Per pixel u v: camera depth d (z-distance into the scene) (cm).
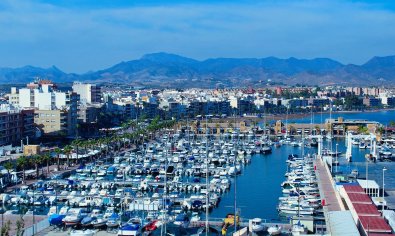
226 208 19488
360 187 17912
